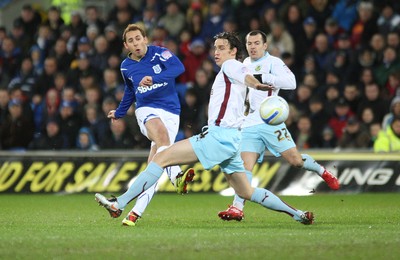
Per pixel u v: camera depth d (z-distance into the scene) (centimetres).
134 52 3722
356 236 3134
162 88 3741
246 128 4025
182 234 3184
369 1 7181
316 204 5078
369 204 5050
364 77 6500
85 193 5978
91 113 6450
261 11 7281
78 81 7031
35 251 2750
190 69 6906
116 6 7556
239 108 3325
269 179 5916
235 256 2656
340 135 6356
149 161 3747
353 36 6988
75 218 4075
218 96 3322
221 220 3953
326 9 7156
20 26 7606
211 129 3331
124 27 7369
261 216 4172
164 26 7356
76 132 6612
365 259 2614
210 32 7119
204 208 4825
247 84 3222
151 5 7481
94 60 7038
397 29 6906
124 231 3319
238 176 3438
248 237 3092
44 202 5319
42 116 6800
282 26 6906
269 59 4019
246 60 4091
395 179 5919
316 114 6375
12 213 4438
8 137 6556
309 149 6000
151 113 3738
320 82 6669
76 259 2606
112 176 5988
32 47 7444
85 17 8081
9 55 7488
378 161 5931
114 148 6316
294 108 6331
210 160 3328
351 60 6719
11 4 8288
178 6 7381
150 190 3566
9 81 7450
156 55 3741
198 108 6475
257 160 4088
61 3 8400
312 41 6931
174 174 3741
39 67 7350
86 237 3080
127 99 3869
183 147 3356
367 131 6188
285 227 3553
